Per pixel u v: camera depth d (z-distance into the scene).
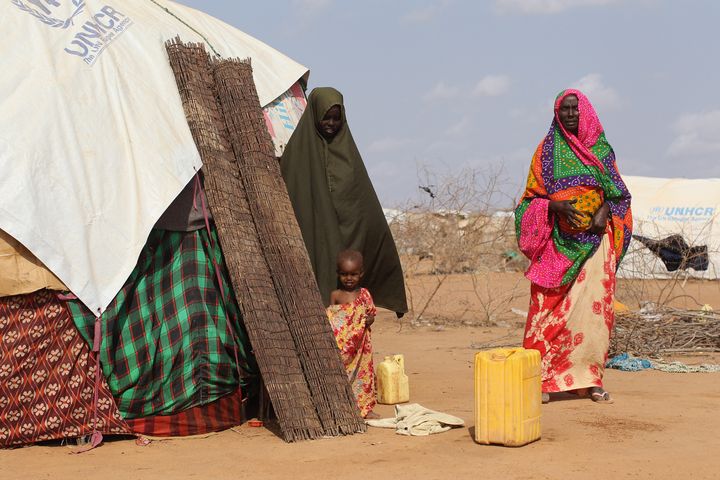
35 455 5.80
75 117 6.33
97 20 6.98
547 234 6.96
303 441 6.00
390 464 5.29
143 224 6.27
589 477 4.93
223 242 6.52
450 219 18.59
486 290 16.91
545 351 7.02
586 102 7.07
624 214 7.10
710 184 21.33
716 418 6.40
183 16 8.12
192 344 6.41
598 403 6.98
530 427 5.70
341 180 7.29
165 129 6.69
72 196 6.08
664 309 11.53
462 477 4.96
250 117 7.10
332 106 7.20
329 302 7.07
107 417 6.13
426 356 10.16
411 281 18.17
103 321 6.13
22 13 6.61
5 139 5.97
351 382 6.70
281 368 6.21
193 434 6.37
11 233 5.80
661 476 4.93
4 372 6.00
